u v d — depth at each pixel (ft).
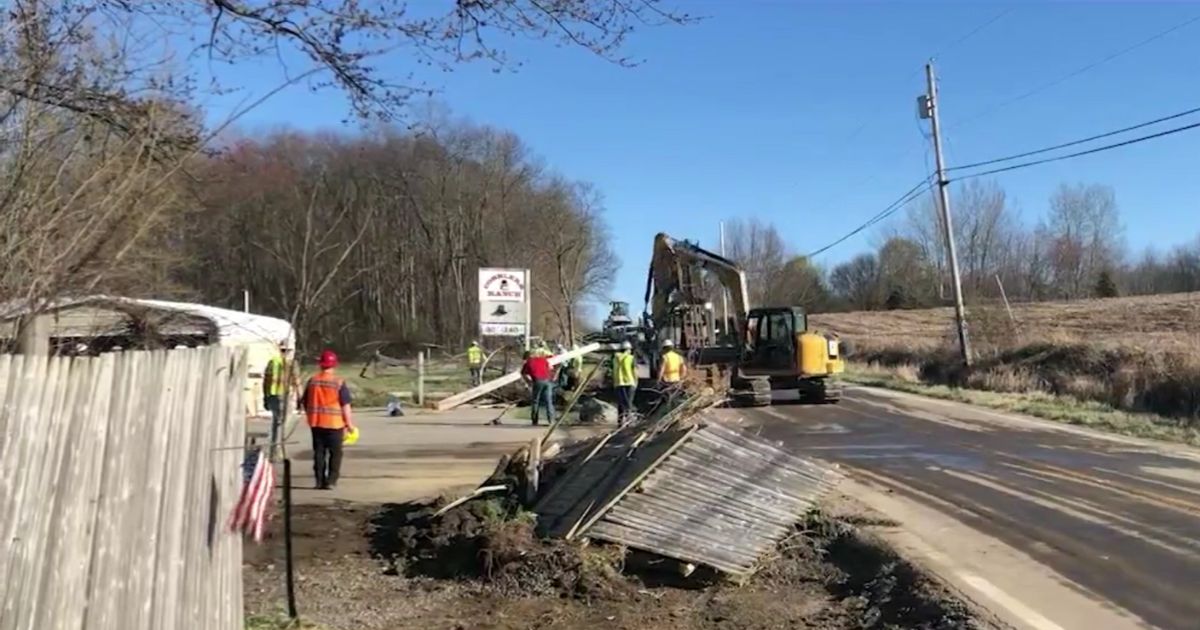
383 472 45.55
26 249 14.33
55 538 12.82
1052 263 258.37
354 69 21.90
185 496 16.24
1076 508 35.78
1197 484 41.09
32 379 12.54
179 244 19.33
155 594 15.17
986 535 31.12
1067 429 63.82
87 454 13.51
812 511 31.40
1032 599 23.86
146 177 15.25
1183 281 270.05
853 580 26.94
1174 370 75.51
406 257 197.36
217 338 27.81
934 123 111.14
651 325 97.81
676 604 25.07
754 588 26.53
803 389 83.71
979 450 52.85
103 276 14.76
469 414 78.28
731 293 89.76
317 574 27.40
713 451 29.58
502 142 225.76
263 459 19.03
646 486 27.84
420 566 28.09
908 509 35.50
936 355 124.98
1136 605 23.41
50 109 16.40
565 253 227.20
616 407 73.05
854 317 245.04
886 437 59.31
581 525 27.32
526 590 25.75
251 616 23.04
